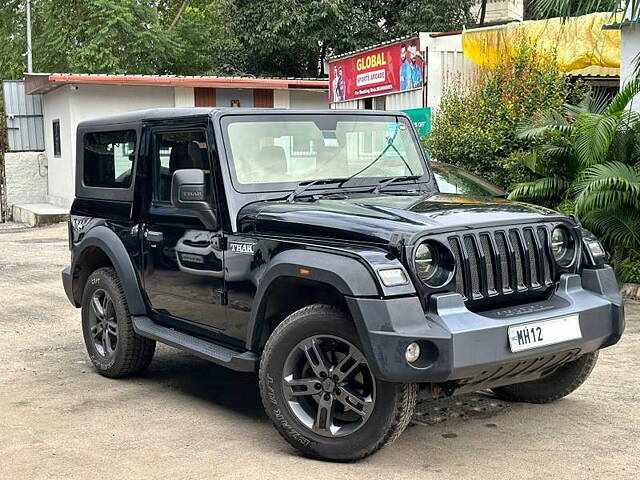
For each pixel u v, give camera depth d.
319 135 5.47
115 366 6.16
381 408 4.20
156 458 4.55
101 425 5.16
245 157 5.16
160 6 35.22
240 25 26.58
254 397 5.78
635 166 8.98
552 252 4.75
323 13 25.47
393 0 26.73
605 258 5.03
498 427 5.01
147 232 5.79
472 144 11.14
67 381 6.25
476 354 4.10
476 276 4.39
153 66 29.69
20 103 24.30
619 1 8.41
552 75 11.35
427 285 4.18
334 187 5.34
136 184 5.93
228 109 5.25
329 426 4.38
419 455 4.53
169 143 5.59
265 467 4.37
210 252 5.16
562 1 8.30
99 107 21.58
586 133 8.95
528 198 9.73
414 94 14.38
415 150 5.90
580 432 4.89
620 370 6.27
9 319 8.80
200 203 5.04
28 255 14.60
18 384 6.17
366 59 15.98
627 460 4.42
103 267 6.58
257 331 4.74
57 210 21.52
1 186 23.72
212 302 5.19
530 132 9.69
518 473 4.24
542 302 4.64
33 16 34.44
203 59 30.72
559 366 4.93
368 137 5.69
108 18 27.98
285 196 5.14
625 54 10.69
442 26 25.52
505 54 12.70
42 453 4.66
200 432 5.00
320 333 4.34
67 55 30.27
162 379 6.28
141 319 5.91
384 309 4.02
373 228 4.29
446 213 4.58
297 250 4.48
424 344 4.04
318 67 28.23
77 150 6.78
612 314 4.77
